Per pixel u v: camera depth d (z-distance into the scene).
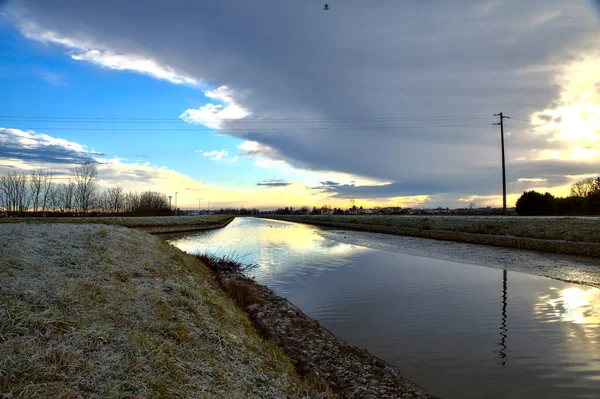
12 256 7.57
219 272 19.25
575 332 9.66
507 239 28.55
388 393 6.64
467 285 15.72
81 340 4.93
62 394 3.73
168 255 15.48
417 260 23.58
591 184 66.12
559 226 27.77
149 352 5.24
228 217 144.62
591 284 15.37
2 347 4.24
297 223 104.69
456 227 38.84
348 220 79.00
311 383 6.90
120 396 4.05
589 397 6.43
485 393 6.65
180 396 4.51
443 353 8.55
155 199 97.50
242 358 6.51
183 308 7.89
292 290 15.66
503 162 46.00
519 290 14.59
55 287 6.44
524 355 8.29
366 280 17.33
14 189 55.88
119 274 8.79
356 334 10.03
